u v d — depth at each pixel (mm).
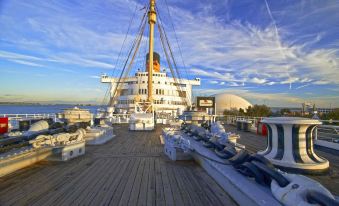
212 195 3914
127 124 20156
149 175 5035
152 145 9148
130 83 27844
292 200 2520
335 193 3674
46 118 13602
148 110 18625
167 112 24984
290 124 4754
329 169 4859
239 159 4324
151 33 18641
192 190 4141
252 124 15680
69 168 5582
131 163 6121
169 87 27312
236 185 3578
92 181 4602
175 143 6582
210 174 5012
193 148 6355
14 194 3904
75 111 11391
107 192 4008
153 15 18609
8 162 5039
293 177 2900
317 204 2342
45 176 4910
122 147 8664
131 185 4383
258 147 8625
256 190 3191
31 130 7383
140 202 3598
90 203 3547
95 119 16391
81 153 7207
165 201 3646
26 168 5539
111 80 28672
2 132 8891
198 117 14961
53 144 6398
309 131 4914
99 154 7305
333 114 23891
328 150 8148
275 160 4867
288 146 4883
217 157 5207
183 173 5211
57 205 3473
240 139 11008
